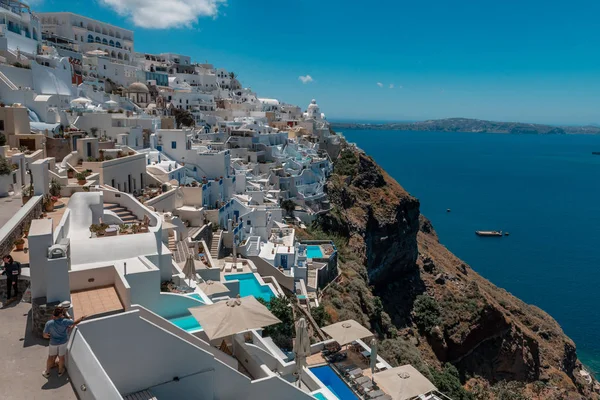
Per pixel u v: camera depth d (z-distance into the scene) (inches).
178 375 746.8
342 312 2044.8
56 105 2455.7
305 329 1034.7
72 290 913.5
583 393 2842.0
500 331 2923.2
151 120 2719.0
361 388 1130.0
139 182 2000.5
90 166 1695.4
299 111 6565.0
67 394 595.5
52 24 4579.2
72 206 1203.9
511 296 3944.4
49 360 633.0
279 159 3737.7
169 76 5403.5
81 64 3878.0
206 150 2871.6
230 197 2600.9
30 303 810.2
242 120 4453.7
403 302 3405.5
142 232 1166.3
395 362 1934.1
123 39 5182.1
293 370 1042.1
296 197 3447.3
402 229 4136.3
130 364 704.4
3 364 642.8
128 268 981.2
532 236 6053.2
